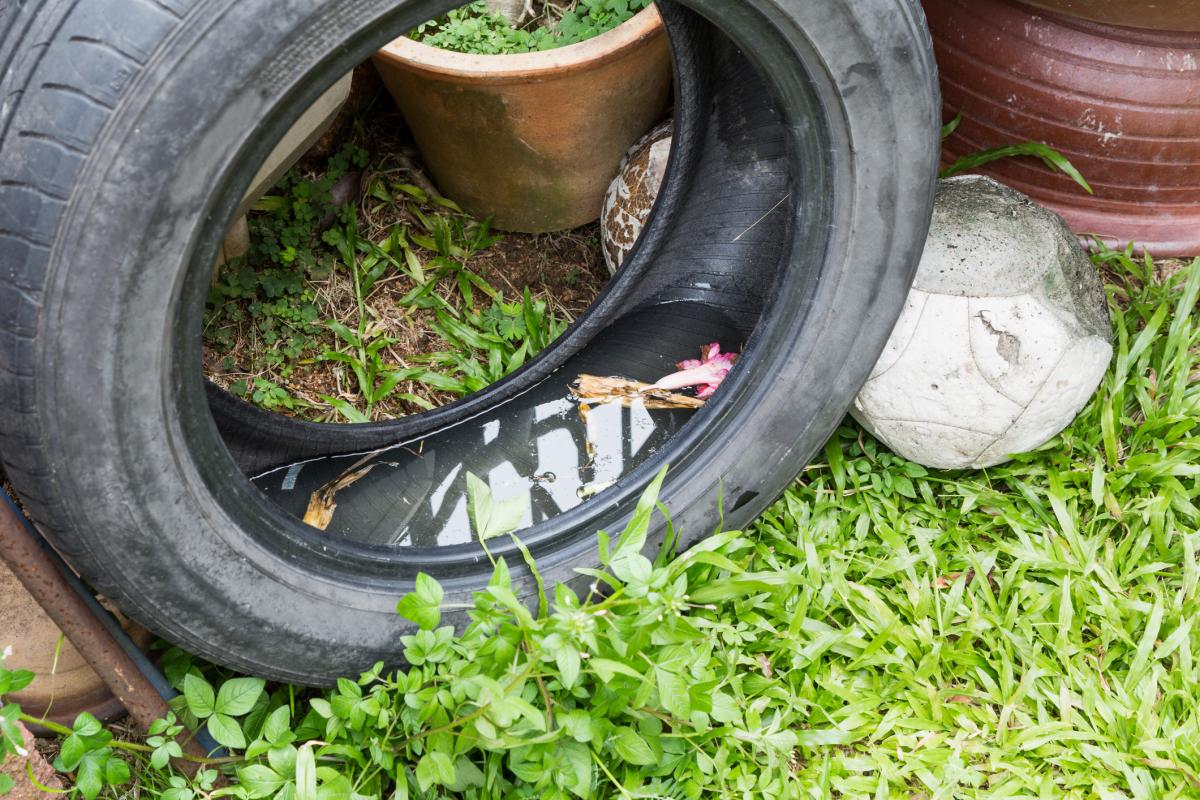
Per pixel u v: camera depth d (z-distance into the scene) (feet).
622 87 7.68
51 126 3.96
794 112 5.41
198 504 4.80
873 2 4.98
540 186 8.23
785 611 6.21
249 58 4.06
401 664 5.73
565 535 5.99
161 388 4.45
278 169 6.50
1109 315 7.02
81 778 4.74
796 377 6.00
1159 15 6.73
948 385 6.39
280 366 7.75
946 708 5.91
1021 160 8.13
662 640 5.04
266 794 5.00
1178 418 6.84
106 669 4.97
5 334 4.15
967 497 6.76
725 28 5.03
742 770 5.55
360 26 4.26
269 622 5.20
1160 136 7.62
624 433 6.69
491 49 7.80
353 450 6.67
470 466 6.59
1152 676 5.90
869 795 5.65
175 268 4.27
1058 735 5.75
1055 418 6.59
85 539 4.54
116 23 3.92
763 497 6.33
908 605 6.29
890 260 5.78
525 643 4.92
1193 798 5.54
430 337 8.13
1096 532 6.79
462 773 5.16
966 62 7.85
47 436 4.29
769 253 6.98
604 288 7.55
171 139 4.04
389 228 8.47
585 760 4.94
